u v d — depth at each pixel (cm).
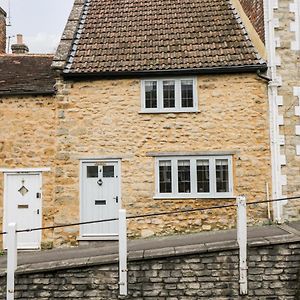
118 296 845
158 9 1466
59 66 1192
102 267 856
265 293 848
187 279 853
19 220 1205
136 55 1250
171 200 1181
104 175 1203
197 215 1174
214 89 1197
